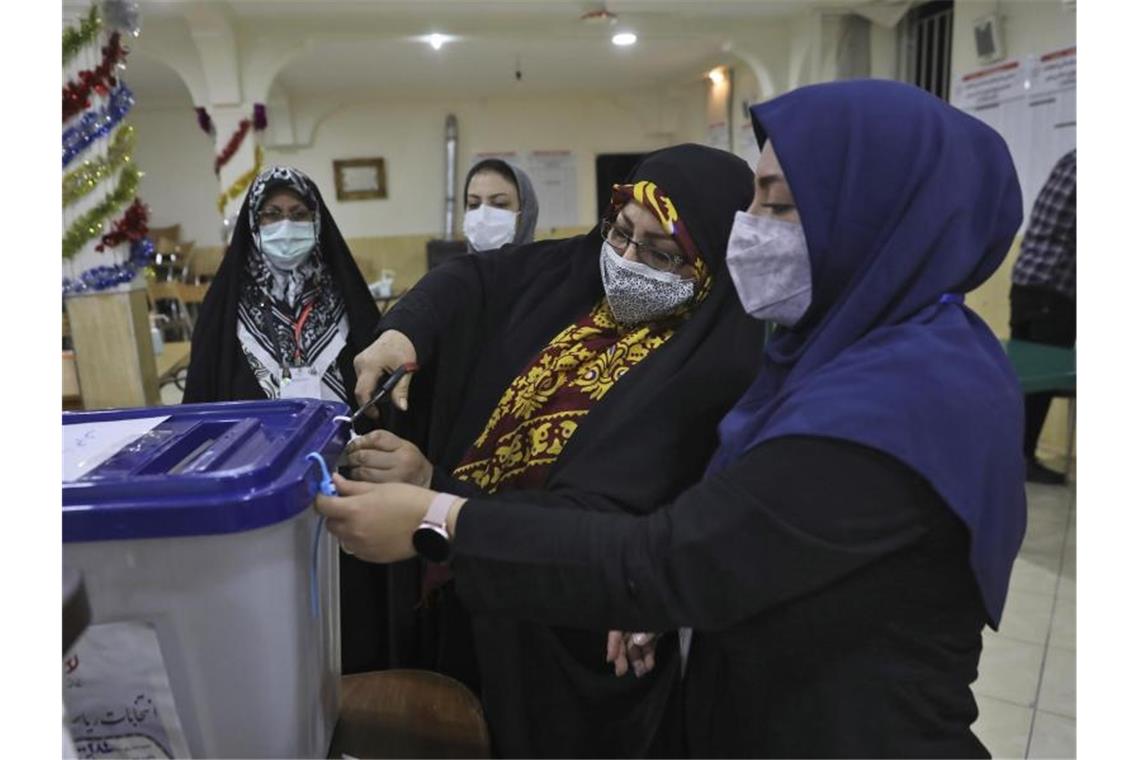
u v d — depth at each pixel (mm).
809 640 655
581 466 837
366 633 1225
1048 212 3211
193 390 1418
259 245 1436
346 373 1445
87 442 684
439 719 808
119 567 548
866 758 646
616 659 865
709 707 764
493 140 8156
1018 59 3807
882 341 651
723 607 605
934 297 666
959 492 585
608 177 8406
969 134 691
